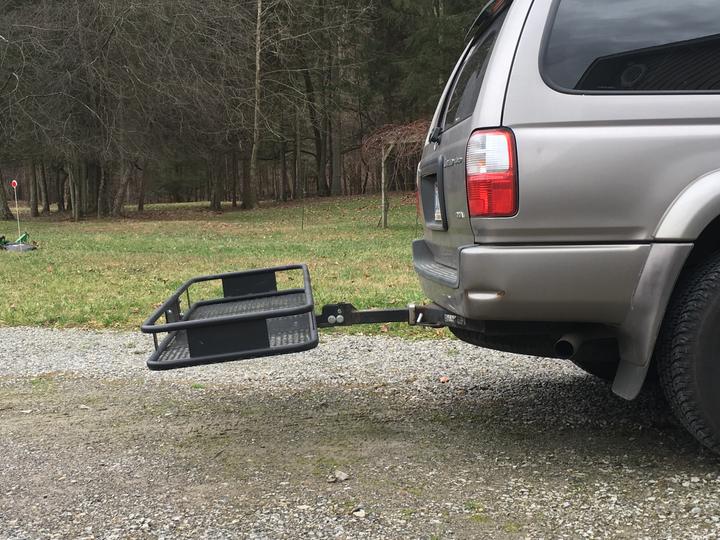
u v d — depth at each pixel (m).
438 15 37.50
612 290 2.92
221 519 2.84
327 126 45.41
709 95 2.93
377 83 42.50
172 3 28.41
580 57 3.00
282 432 3.91
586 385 4.66
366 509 2.88
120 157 29.73
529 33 3.05
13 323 7.71
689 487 2.95
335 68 40.75
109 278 11.52
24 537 2.74
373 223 26.34
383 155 23.62
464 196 3.13
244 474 3.32
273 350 3.32
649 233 2.90
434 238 3.92
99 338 6.80
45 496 3.13
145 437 3.89
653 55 2.98
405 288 9.34
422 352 5.75
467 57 4.10
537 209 2.93
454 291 3.25
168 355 3.54
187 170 56.22
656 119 2.91
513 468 3.26
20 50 26.41
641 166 2.88
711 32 2.99
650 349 2.93
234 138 39.59
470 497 2.95
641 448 3.43
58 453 3.67
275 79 37.66
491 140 2.97
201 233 24.03
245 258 14.98
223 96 31.28
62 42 27.70
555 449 3.48
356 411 4.27
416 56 36.81
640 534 2.58
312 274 11.31
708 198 2.84
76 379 5.24
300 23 36.38
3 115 27.84
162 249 17.77
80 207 36.69
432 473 3.23
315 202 39.06
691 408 2.94
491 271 2.96
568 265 2.91
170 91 29.52
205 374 5.26
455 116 3.69
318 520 2.80
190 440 3.83
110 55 28.25
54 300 9.05
